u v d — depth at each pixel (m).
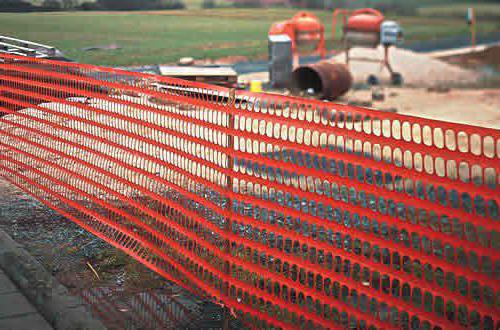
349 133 2.95
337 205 3.07
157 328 3.88
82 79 5.51
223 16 30.58
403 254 2.80
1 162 7.71
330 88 17.02
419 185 8.16
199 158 4.01
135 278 4.69
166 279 4.69
